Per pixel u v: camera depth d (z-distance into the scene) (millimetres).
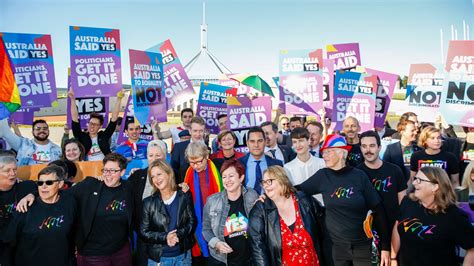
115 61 7082
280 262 3633
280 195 3635
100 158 7324
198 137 6129
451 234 3309
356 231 3838
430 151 5539
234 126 6891
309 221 3645
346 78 7527
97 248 4027
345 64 9859
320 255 3783
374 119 7938
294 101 7789
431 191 3369
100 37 6953
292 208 3684
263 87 9188
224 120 8516
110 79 7047
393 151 6148
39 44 6773
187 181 4895
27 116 8070
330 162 3963
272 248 3637
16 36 6570
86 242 4039
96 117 7379
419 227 3443
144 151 6777
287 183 3637
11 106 5738
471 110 6148
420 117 8477
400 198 4453
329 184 3975
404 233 3570
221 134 5445
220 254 4250
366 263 3840
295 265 3586
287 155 6090
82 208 4020
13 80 5754
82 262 4043
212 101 9281
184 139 7215
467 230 3273
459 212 3330
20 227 3762
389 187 4441
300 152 5027
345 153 3984
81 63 6809
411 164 5695
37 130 6406
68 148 5629
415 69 8547
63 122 20141
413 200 3604
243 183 4785
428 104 8375
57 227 3834
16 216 3766
